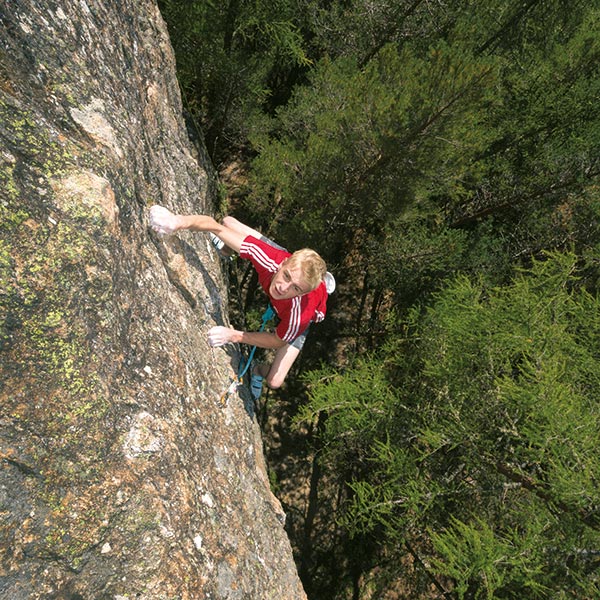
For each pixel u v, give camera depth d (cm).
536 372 585
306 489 1236
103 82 270
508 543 598
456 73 686
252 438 362
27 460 192
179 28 854
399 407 795
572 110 1011
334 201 855
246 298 1172
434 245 985
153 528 216
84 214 214
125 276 244
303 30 1132
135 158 284
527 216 1138
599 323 652
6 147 199
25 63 219
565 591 580
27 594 187
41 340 198
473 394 701
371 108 764
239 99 1016
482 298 878
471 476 732
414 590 1162
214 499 268
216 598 237
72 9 259
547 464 621
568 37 1130
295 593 338
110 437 214
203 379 304
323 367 850
